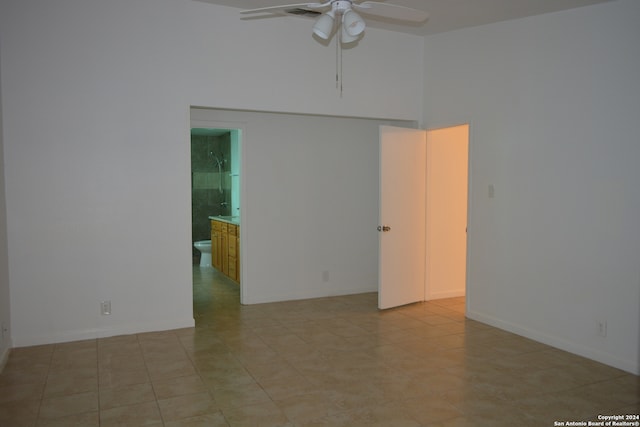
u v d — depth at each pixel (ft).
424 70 16.85
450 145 17.63
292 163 17.39
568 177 11.96
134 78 13.03
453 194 17.85
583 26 11.53
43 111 12.20
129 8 12.85
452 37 15.51
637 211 10.48
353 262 18.66
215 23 13.82
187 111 13.66
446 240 17.85
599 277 11.30
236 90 14.17
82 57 12.48
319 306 16.71
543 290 12.71
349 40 9.93
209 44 13.78
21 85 11.96
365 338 13.16
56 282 12.59
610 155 10.98
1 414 8.75
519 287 13.42
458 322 14.74
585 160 11.54
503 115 13.74
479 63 14.52
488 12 12.78
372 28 15.96
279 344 12.64
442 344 12.66
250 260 16.93
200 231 27.37
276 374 10.61
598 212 11.27
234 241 19.94
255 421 8.49
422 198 17.08
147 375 10.53
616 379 10.33
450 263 18.03
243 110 14.73
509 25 13.48
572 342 11.99
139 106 13.12
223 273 21.94
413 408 8.99
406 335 13.44
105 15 12.63
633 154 10.52
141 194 13.32
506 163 13.69
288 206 17.42
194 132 25.41
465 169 18.01
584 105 11.53
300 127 17.44
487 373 10.67
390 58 16.37
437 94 16.24
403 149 16.24
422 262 17.30
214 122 16.16
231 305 16.80
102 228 12.97
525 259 13.20
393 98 16.53
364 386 9.97
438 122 16.24
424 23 14.47
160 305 13.73
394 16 9.95
